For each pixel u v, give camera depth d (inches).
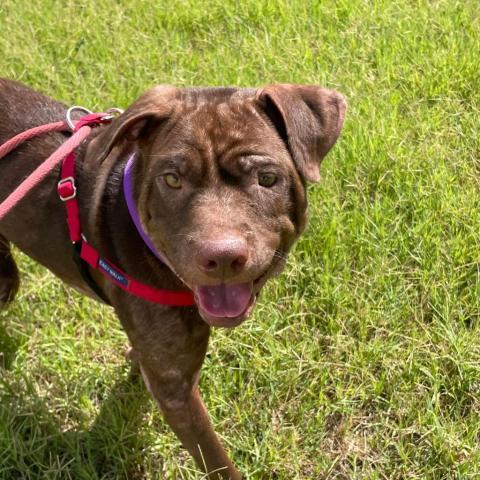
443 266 40.8
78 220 31.9
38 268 43.3
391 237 42.1
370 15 58.7
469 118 48.9
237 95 29.8
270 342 38.2
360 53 55.3
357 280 40.8
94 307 41.4
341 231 42.2
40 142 34.3
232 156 28.3
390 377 37.1
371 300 39.8
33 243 34.8
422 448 35.2
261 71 54.0
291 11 60.2
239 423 36.3
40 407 36.5
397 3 59.9
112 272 30.8
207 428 32.3
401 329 39.0
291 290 40.9
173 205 28.5
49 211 33.4
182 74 54.3
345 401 36.4
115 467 35.3
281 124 29.6
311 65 53.7
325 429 36.6
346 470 35.3
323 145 29.4
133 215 30.1
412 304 40.0
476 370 36.8
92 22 61.3
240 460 35.3
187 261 27.3
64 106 37.0
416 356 37.8
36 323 41.3
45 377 39.2
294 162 29.5
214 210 27.7
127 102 51.8
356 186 44.5
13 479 35.1
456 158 46.6
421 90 51.9
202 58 56.6
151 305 30.4
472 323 39.1
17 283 40.0
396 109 49.6
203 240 26.7
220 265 26.5
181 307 30.1
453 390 36.6
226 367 38.1
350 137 47.2
